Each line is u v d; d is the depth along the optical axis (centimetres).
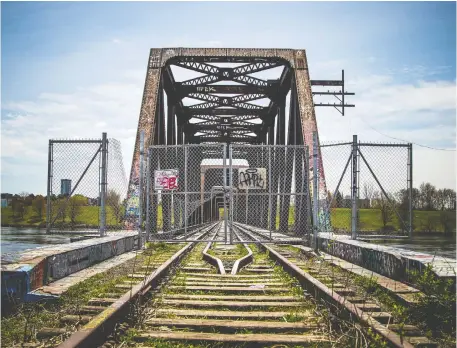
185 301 616
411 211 1161
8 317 533
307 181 1395
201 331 497
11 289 574
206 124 4009
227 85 2686
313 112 1902
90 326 411
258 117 3400
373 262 848
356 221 1177
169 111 2698
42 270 659
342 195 1214
